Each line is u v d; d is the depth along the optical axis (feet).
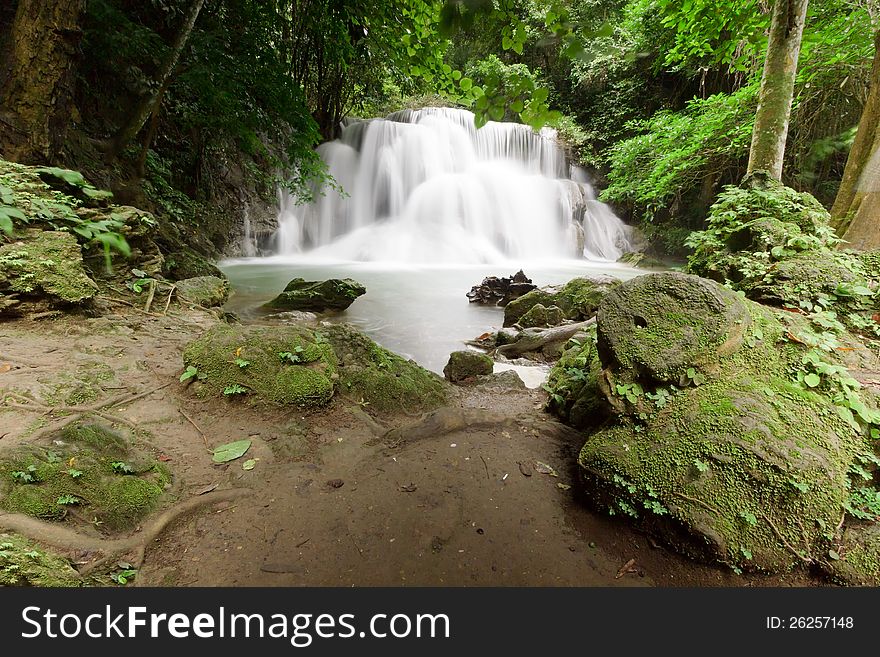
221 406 10.84
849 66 33.12
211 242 45.68
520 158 78.54
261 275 43.01
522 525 7.85
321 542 7.20
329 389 11.53
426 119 76.43
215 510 7.72
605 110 73.36
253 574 6.49
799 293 11.56
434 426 11.15
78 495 6.81
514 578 6.70
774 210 15.53
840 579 6.37
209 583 6.28
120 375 11.23
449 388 14.73
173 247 30.71
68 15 17.93
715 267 14.46
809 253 12.94
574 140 77.15
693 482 7.08
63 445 7.56
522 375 18.61
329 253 60.85
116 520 6.81
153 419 9.86
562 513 8.21
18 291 12.71
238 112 34.53
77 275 14.28
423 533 7.54
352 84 68.33
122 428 9.12
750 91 35.83
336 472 9.20
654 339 8.49
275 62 34.42
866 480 7.17
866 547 6.52
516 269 54.60
